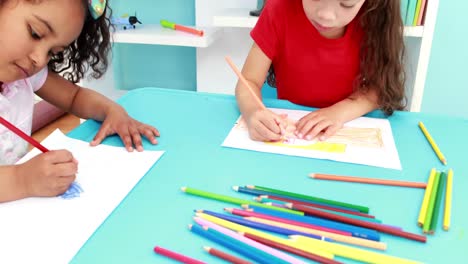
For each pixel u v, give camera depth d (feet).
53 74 3.04
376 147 2.47
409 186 2.05
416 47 4.62
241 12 5.46
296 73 3.51
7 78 2.17
